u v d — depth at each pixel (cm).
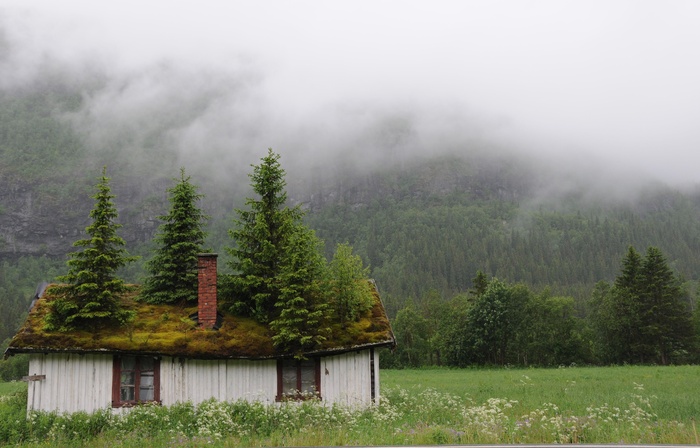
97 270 2358
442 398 2559
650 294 7575
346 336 2456
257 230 2552
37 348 2181
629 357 7881
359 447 1259
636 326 7669
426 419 2031
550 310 8956
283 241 2572
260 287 2545
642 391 3027
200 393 2306
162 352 2264
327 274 2564
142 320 2436
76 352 2203
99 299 2327
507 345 8850
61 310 2305
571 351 8694
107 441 1739
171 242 2661
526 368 7950
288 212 2628
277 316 2511
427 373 6862
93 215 2400
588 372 5422
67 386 2208
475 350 8919
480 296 9275
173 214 2659
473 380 4894
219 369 2342
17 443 1744
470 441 1422
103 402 2209
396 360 9650
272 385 2372
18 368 7362
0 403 2478
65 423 1938
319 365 2416
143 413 2030
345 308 2562
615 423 1745
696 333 8244
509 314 8781
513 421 1769
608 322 7944
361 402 2398
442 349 9362
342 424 1895
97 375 2230
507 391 3334
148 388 2281
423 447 1221
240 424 1930
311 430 1692
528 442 1428
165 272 2589
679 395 2809
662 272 7694
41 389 2194
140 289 2706
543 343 8750
